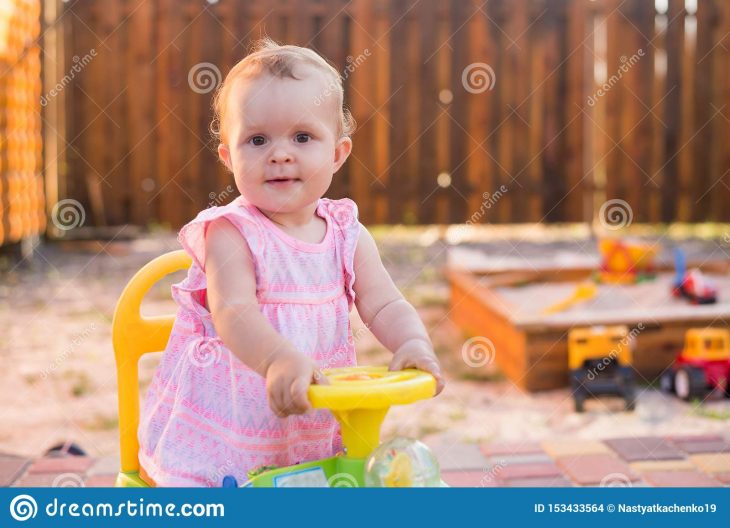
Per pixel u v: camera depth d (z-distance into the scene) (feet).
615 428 10.36
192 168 23.56
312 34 23.52
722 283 16.79
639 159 24.38
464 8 23.80
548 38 24.04
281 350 4.84
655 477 7.76
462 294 15.48
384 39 23.67
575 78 24.16
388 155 24.03
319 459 5.50
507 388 12.03
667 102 24.21
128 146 23.41
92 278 18.97
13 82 19.42
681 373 11.55
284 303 5.37
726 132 24.30
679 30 23.98
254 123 5.27
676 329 12.53
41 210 22.53
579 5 23.94
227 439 5.33
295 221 5.54
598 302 14.46
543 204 24.53
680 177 24.45
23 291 17.80
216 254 5.26
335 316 5.59
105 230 23.49
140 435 5.73
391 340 5.44
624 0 23.86
